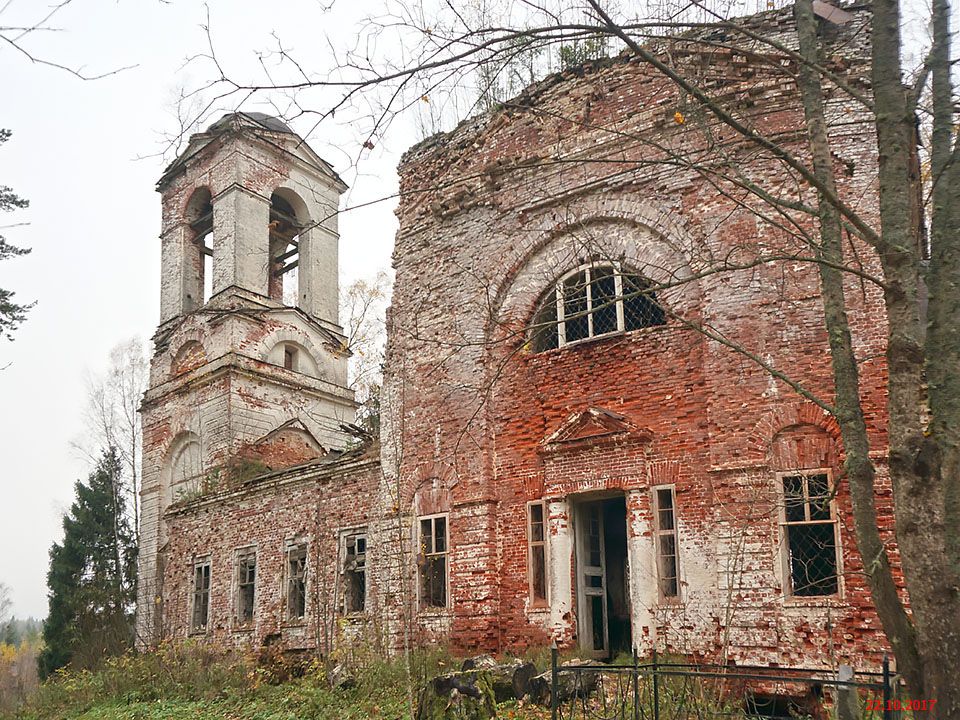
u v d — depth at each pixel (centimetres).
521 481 1470
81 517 3806
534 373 1492
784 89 1309
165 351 2956
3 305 1953
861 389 1172
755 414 1234
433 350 1648
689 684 1012
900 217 636
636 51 592
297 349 2942
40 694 1933
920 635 573
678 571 1263
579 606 1377
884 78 657
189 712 1436
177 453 2858
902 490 596
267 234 2920
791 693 1120
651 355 1364
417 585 1554
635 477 1333
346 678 1352
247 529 2097
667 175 1397
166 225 3092
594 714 979
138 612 2744
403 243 1748
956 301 606
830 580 1186
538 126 1575
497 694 1109
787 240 1257
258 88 596
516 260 1555
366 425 2862
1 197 1864
